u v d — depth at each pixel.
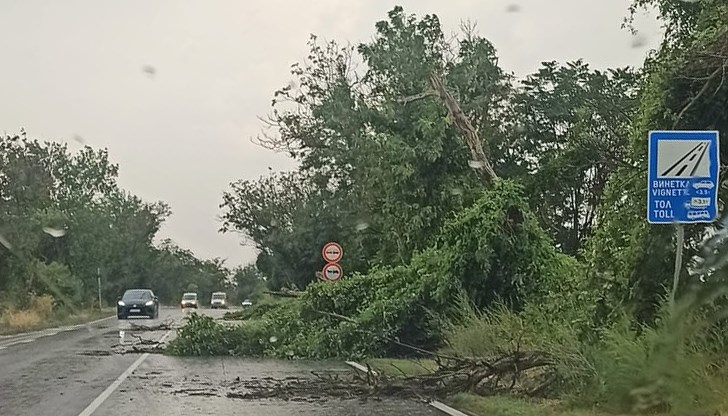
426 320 20.70
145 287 95.81
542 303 18.45
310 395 13.67
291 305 24.08
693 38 14.41
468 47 39.84
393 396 13.59
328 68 42.69
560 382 12.60
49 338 30.05
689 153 10.77
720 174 13.48
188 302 76.25
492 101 40.78
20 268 45.22
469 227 20.30
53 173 69.38
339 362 20.25
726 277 12.88
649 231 13.79
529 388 13.05
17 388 14.52
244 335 22.17
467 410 11.98
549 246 20.73
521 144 40.03
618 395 11.16
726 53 13.28
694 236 13.54
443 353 17.88
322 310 22.47
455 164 27.53
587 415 10.94
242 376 16.81
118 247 78.19
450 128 27.41
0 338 30.80
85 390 14.25
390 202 28.47
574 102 39.66
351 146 41.28
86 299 62.94
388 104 35.53
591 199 30.11
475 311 19.33
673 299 11.43
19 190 49.22
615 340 11.90
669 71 14.01
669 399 10.52
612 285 14.27
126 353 22.73
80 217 64.00
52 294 51.03
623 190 14.87
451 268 20.27
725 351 11.49
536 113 40.94
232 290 131.75
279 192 56.78
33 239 45.91
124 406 12.25
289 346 21.45
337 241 46.34
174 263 114.38
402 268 22.56
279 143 44.31
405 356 21.00
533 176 20.77
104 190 76.50
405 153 27.47
